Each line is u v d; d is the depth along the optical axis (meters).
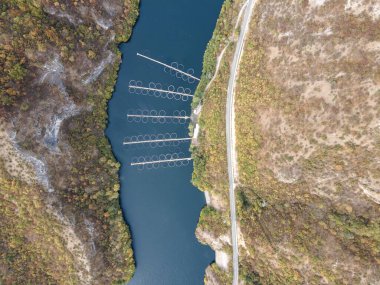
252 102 80.06
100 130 88.94
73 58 80.69
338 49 66.88
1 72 73.88
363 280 68.81
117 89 90.88
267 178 80.88
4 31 73.56
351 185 70.75
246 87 81.81
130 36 90.19
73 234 81.12
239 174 86.38
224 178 87.69
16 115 75.06
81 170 84.25
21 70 75.12
